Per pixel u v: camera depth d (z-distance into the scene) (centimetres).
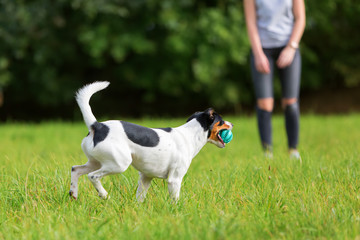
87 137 536
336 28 2755
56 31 2406
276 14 938
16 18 2233
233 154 1005
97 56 2366
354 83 2802
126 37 2295
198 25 2278
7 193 579
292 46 937
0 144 1231
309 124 1772
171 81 2506
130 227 456
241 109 2875
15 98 2636
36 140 1343
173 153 560
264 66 936
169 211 520
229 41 2253
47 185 604
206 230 432
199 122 594
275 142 1301
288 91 973
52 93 2544
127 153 529
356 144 1095
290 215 497
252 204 531
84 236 436
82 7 2233
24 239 429
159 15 2292
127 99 2948
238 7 2350
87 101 532
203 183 638
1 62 2273
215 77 2534
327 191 586
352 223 462
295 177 695
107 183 633
